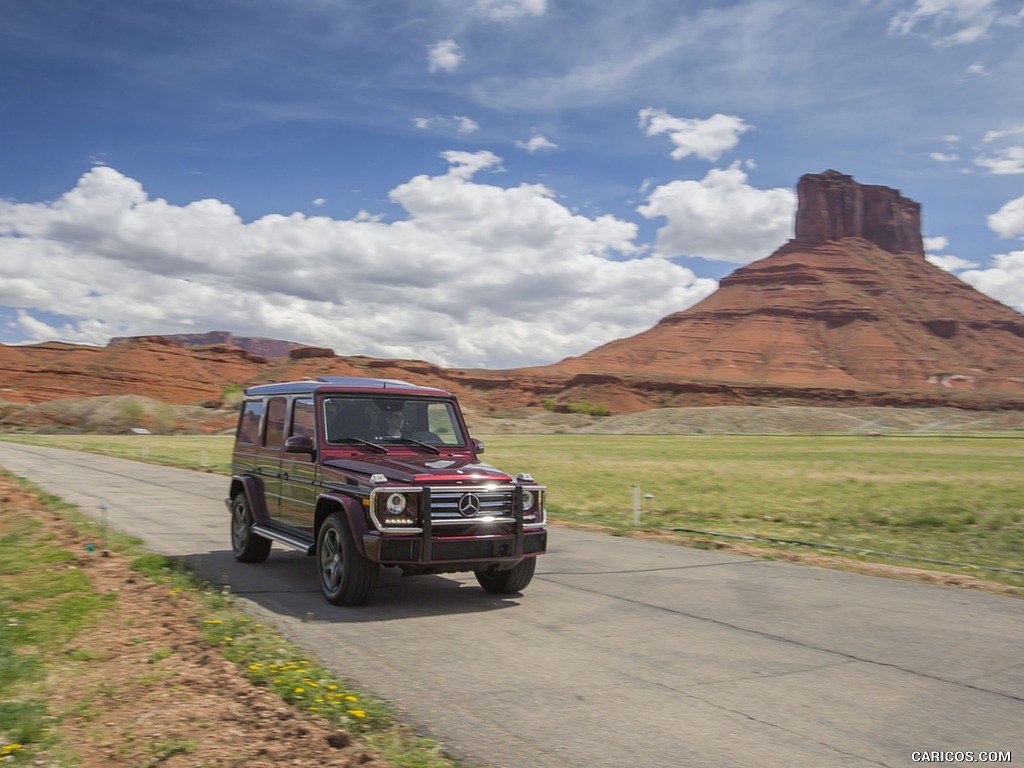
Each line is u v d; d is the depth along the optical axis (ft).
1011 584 33.04
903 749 14.44
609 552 40.14
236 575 31.45
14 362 650.43
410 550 24.61
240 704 15.61
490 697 17.03
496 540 25.66
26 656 18.21
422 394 30.94
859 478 103.19
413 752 13.75
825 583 31.45
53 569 29.22
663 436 427.33
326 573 26.71
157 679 17.01
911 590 30.09
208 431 428.15
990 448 230.89
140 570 29.89
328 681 17.40
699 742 14.65
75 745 13.51
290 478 30.45
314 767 12.88
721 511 65.00
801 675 18.94
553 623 24.11
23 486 65.67
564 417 624.18
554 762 13.65
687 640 22.17
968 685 18.25
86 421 419.33
